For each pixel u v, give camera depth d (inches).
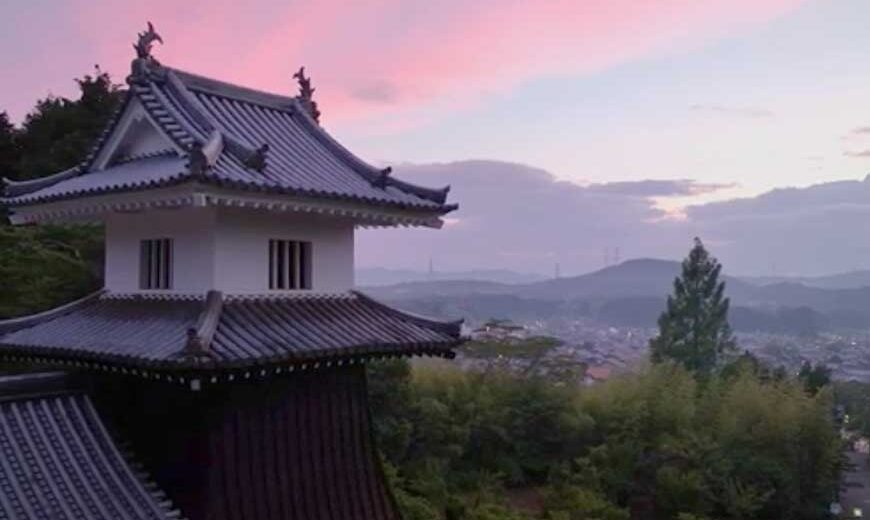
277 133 538.9
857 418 2508.6
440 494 1163.9
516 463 1416.1
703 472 1371.8
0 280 930.1
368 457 504.4
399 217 497.4
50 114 1478.8
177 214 446.9
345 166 528.1
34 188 499.2
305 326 438.3
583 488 1293.1
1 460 380.8
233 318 413.4
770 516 1408.7
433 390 1467.8
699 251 2247.8
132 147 495.5
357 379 506.3
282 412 453.7
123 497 398.6
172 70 501.0
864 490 1881.2
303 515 451.5
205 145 400.2
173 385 427.2
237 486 422.0
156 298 456.8
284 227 469.1
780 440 1459.2
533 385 1508.4
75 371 447.2
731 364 2038.6
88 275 1017.5
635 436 1450.5
